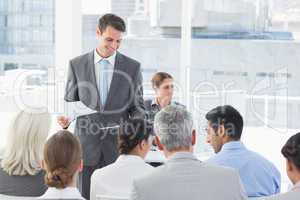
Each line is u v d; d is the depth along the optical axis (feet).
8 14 23.17
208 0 23.30
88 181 15.11
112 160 15.12
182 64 23.48
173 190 8.97
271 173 11.74
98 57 15.24
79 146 8.98
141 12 23.41
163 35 23.52
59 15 22.68
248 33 23.29
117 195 11.14
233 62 23.47
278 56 23.26
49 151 8.80
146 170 11.25
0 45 23.21
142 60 23.67
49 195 8.80
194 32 23.52
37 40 23.12
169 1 23.38
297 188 8.84
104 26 15.06
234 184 9.13
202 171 9.13
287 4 22.91
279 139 23.54
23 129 11.11
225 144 11.86
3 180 11.23
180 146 9.30
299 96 23.38
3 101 22.22
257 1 23.12
